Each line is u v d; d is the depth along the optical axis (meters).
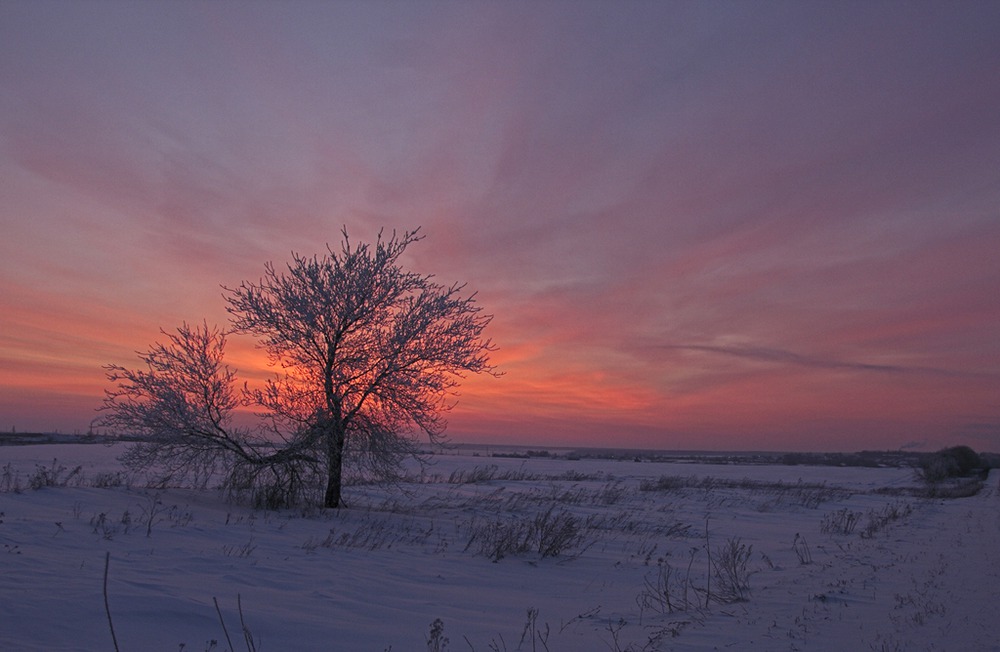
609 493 24.22
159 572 7.69
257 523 13.02
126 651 4.97
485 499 20.94
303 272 17.05
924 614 7.04
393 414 17.03
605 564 11.52
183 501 14.96
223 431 16.19
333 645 5.63
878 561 11.24
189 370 16.25
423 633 6.29
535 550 12.51
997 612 7.04
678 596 8.76
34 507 12.05
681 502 24.36
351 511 16.36
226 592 6.99
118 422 15.62
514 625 6.95
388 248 17.50
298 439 16.34
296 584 7.91
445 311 17.66
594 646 6.10
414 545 12.24
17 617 5.34
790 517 21.20
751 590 8.91
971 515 21.11
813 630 6.48
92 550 8.64
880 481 46.94
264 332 16.86
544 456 93.50
